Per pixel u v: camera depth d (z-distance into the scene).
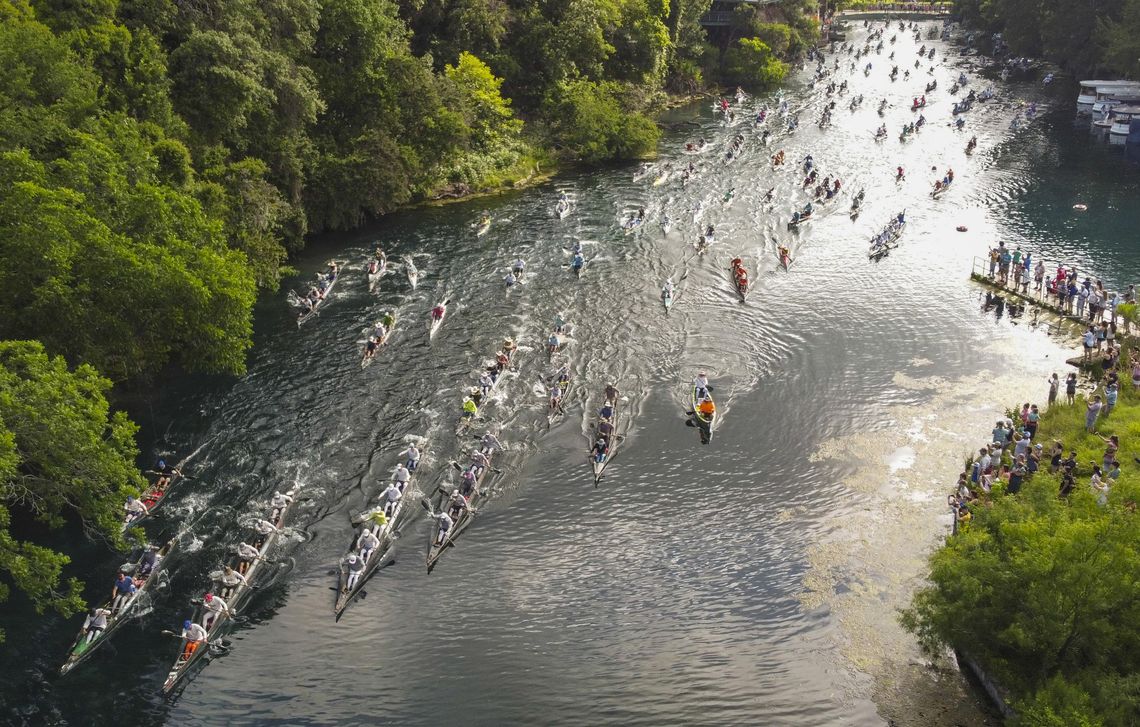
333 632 39.72
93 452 39.28
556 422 54.31
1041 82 152.00
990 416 53.69
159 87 65.62
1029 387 56.59
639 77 130.88
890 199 94.62
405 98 92.44
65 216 47.00
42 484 40.19
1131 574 30.42
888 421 53.84
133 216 51.78
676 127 125.81
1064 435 49.06
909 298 70.69
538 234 84.69
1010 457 47.84
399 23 99.31
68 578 42.88
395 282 74.19
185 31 72.00
